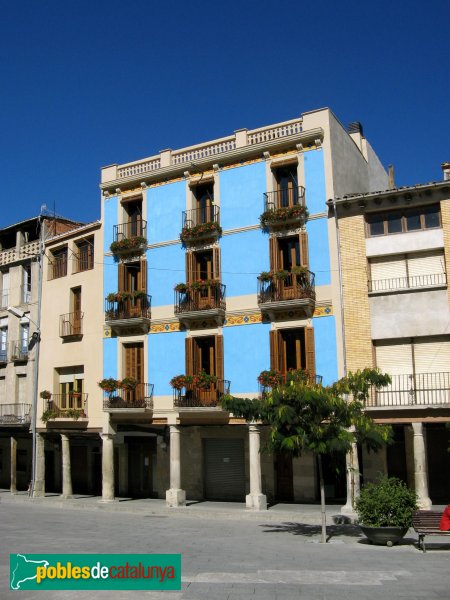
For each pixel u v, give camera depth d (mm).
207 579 12078
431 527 15953
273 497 28250
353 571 12789
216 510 25547
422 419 23328
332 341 25672
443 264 24500
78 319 33000
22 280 38219
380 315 25109
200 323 28750
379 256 25531
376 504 16562
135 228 31984
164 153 31047
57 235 35656
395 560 14164
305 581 11820
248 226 28203
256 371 27016
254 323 27391
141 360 30547
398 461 26422
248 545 16891
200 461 30109
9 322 38219
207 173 29734
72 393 32375
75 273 33938
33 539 18125
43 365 34656
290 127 28047
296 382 17969
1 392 38031
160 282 30266
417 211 25250
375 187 33125
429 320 24359
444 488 25891
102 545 16812
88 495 33875
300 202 27109
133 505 28547
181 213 30219
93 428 31234
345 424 17797
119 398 29750
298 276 26500
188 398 27562
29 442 38625
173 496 27719
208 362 28969
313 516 23359
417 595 10617
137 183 31766
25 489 38469
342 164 28156
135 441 33156
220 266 28625
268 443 18953
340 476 28203
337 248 26156
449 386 23656
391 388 24547
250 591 11016
